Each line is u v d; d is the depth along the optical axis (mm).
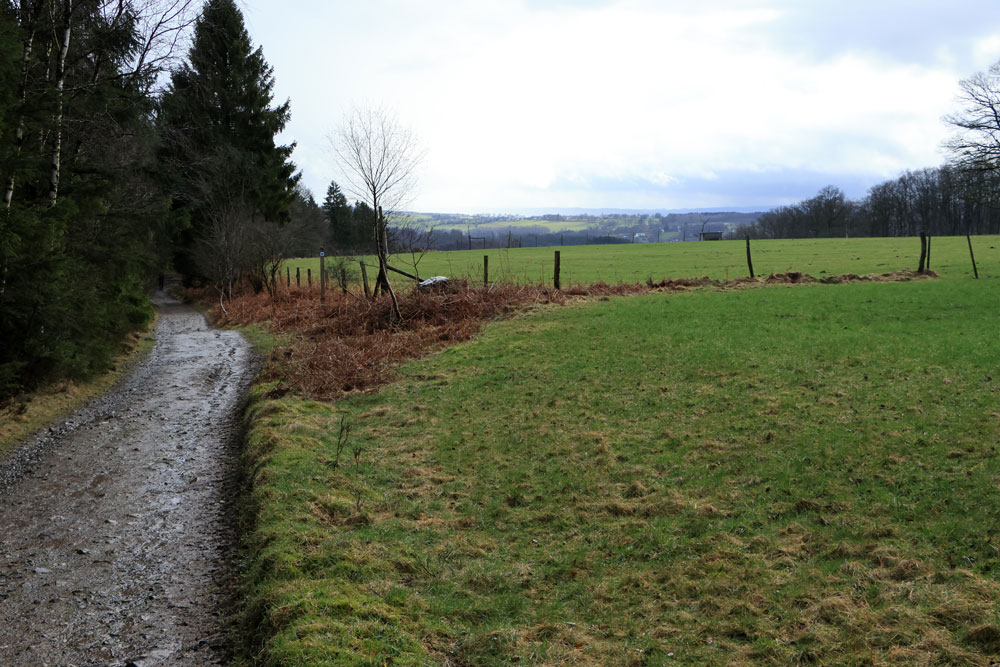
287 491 8641
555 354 15812
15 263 13523
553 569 6680
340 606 5762
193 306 47469
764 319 18016
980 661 4613
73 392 16078
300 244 57562
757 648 5109
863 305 19734
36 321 14359
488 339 18656
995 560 5828
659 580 6305
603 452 9578
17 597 6738
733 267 43094
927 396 10242
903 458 8117
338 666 4918
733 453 9016
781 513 7277
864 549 6324
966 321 16188
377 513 8188
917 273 29562
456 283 25719
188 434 12977
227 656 5641
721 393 11609
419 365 16562
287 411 12836
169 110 20156
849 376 11766
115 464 11156
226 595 6699
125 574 7230
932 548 6180
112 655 5703
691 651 5191
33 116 13680
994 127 39156
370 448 10781
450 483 9086
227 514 8891
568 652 5285
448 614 5934
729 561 6434
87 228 18172
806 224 119312
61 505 9312
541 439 10391
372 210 23953
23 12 15148
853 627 5172
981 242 59344
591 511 7875
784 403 10672
